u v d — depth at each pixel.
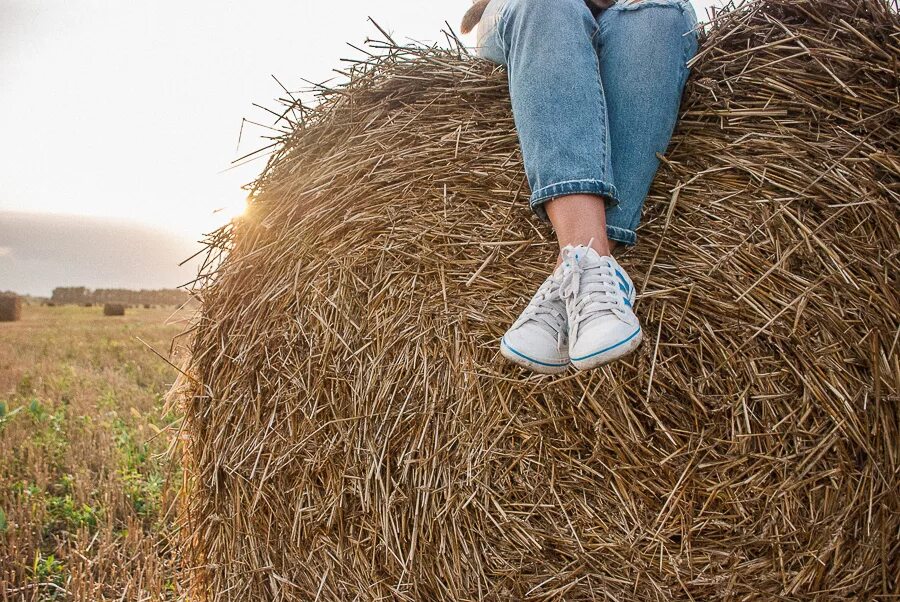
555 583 1.63
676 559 1.57
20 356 6.98
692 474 1.57
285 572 1.79
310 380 1.77
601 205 1.42
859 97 1.46
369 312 1.76
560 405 1.67
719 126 1.55
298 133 1.93
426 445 1.70
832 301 1.46
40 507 2.58
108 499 2.60
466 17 1.99
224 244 2.00
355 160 1.81
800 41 1.49
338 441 1.74
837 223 1.47
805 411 1.48
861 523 1.44
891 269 1.43
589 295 1.33
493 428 1.69
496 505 1.67
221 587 1.88
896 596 1.42
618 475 1.62
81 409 4.17
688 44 1.55
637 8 1.53
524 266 1.67
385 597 1.69
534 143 1.42
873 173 1.45
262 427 1.82
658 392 1.61
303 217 1.85
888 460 1.42
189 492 2.00
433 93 1.76
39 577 2.16
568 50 1.44
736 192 1.54
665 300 1.58
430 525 1.68
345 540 1.74
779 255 1.50
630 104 1.51
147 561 2.15
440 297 1.72
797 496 1.49
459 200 1.72
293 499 1.78
